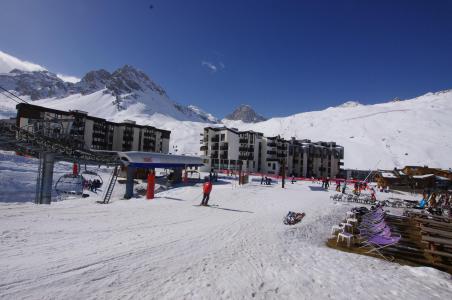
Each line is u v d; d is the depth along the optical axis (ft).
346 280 22.02
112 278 18.79
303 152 342.44
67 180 116.57
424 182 206.59
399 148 622.95
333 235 39.96
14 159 131.34
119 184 123.54
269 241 32.50
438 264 29.50
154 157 103.65
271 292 18.57
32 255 22.26
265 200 78.38
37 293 15.94
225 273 21.17
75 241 27.25
